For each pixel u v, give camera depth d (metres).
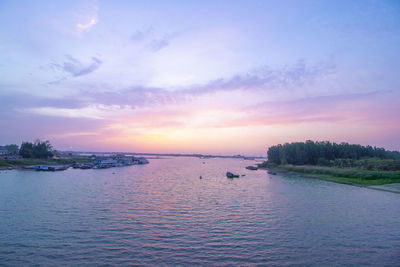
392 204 48.31
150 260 23.62
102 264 22.78
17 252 25.19
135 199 52.16
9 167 130.25
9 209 42.28
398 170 85.75
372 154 146.62
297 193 61.69
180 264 22.88
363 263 23.25
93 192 60.47
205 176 109.94
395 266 22.70
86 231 31.48
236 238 29.41
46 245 26.98
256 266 22.61
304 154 142.50
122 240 28.55
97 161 188.00
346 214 40.38
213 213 40.75
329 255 24.95
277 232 31.53
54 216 38.16
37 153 178.00
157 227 33.25
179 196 56.41
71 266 22.36
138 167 179.88
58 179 88.12
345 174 91.69
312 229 32.75
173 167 187.50
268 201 51.00
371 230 32.53
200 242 28.09
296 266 22.66
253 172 137.75
